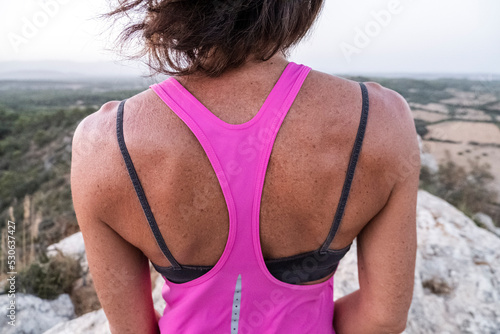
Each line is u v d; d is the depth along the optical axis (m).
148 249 0.61
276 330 0.67
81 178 0.57
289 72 0.57
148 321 0.75
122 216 0.58
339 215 0.57
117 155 0.54
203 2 0.51
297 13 0.54
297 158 0.55
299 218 0.58
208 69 0.55
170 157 0.54
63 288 4.62
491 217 8.38
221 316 0.66
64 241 5.55
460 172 9.55
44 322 4.03
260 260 0.61
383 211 0.62
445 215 3.01
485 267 2.43
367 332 0.78
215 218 0.57
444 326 1.98
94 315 2.09
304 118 0.55
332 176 0.55
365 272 0.72
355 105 0.55
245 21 0.52
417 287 2.18
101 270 0.65
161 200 0.55
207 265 0.63
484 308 2.11
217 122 0.54
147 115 0.55
